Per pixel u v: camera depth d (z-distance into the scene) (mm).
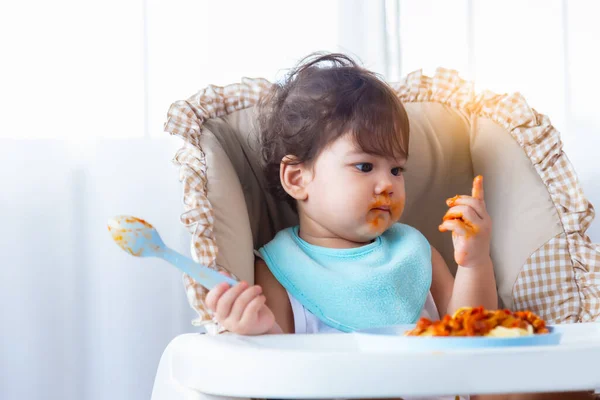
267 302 959
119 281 1488
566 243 993
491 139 1069
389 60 1594
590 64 1601
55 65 1466
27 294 1458
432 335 593
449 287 1045
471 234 877
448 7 1598
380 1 1583
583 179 1600
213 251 830
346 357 512
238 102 1060
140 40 1487
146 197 1485
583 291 975
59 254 1469
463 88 1119
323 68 1078
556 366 519
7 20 1452
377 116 979
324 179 983
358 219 966
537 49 1600
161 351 1508
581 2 1597
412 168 1083
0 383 1451
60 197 1467
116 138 1481
